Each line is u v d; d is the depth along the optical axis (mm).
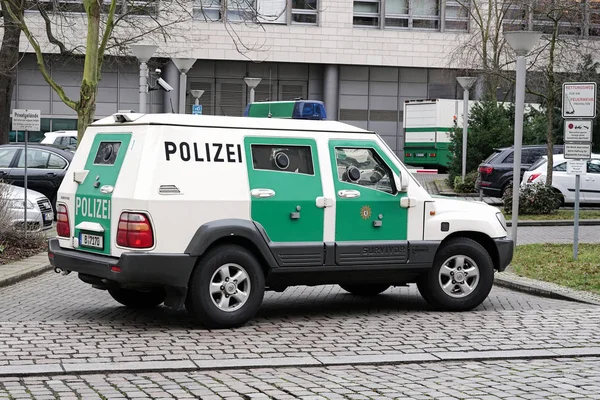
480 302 11859
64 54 26531
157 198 9984
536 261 16922
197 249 10086
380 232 11266
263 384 7793
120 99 55656
